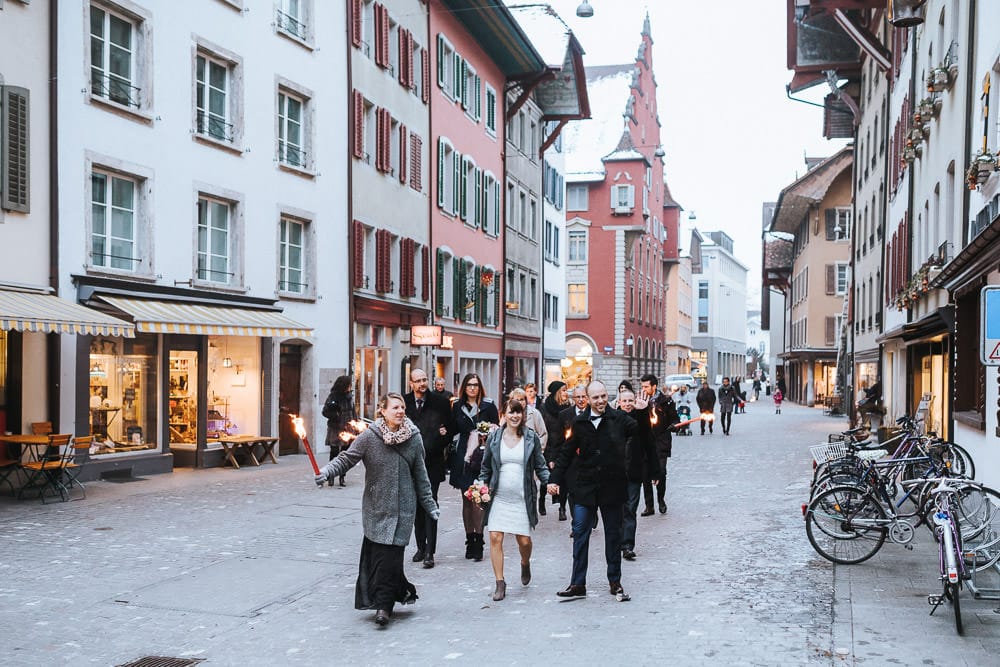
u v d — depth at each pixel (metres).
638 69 69.31
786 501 15.23
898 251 26.80
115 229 17.45
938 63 19.64
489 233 37.59
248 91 21.05
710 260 117.69
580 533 8.57
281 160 22.56
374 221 26.70
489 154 37.75
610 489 8.54
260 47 21.45
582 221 65.81
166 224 18.45
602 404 8.62
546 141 46.19
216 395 20.75
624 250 65.62
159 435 18.52
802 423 40.84
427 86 30.70
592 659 6.70
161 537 11.41
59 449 15.59
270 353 21.53
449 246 32.97
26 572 9.48
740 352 138.00
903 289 23.56
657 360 77.81
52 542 11.01
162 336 18.53
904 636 7.17
